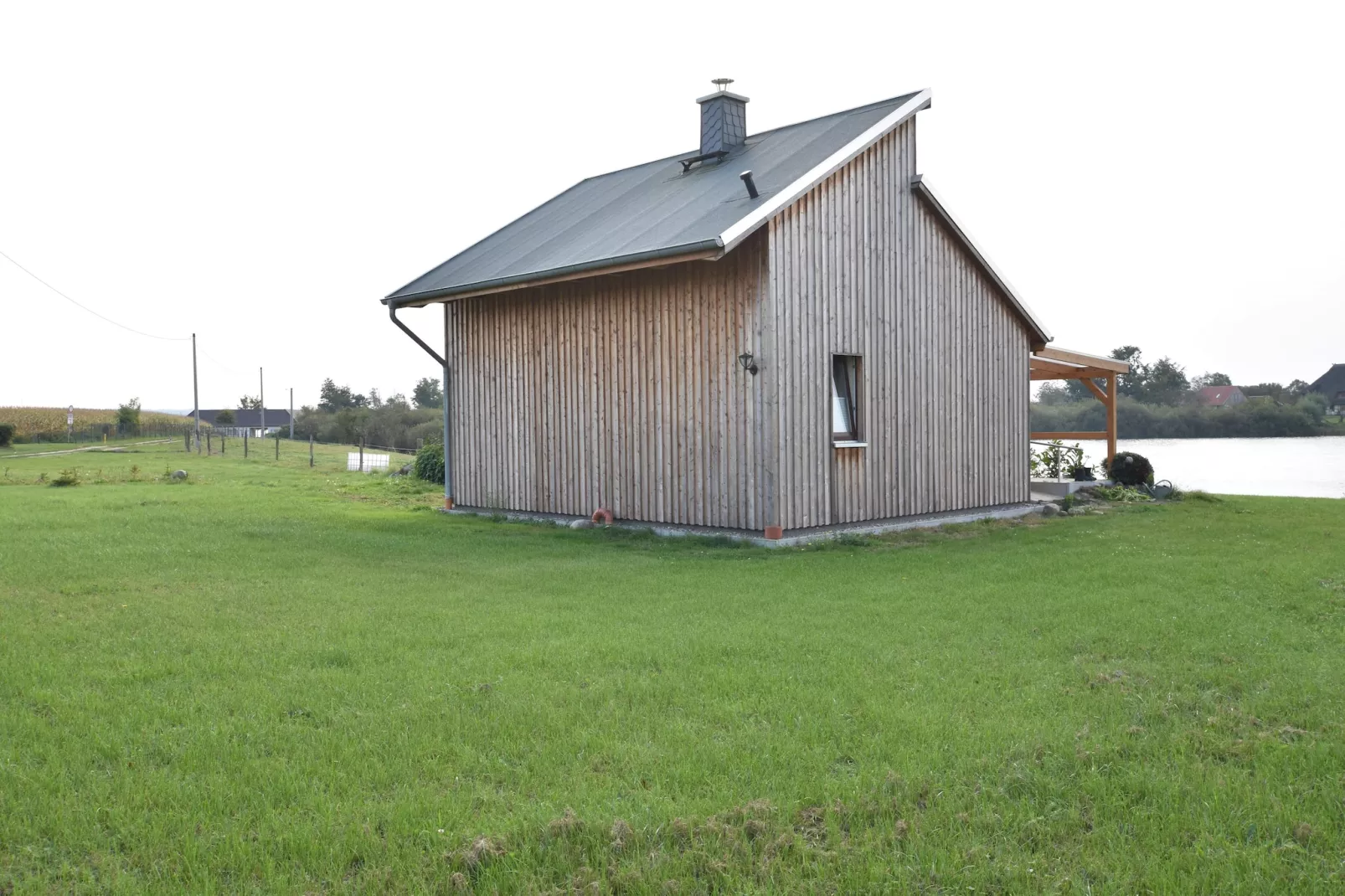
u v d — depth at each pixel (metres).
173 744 4.68
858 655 6.46
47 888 3.37
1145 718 5.16
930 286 15.31
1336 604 8.26
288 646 6.66
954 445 15.73
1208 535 13.30
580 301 15.17
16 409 56.84
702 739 4.79
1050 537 13.44
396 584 9.26
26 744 4.66
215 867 3.52
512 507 16.52
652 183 17.03
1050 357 18.94
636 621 7.66
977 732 4.88
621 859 3.60
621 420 14.57
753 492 12.83
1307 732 4.96
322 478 24.89
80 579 9.10
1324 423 43.62
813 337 13.23
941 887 3.44
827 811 3.95
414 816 3.90
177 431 61.81
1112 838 3.79
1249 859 3.59
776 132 16.55
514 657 6.36
